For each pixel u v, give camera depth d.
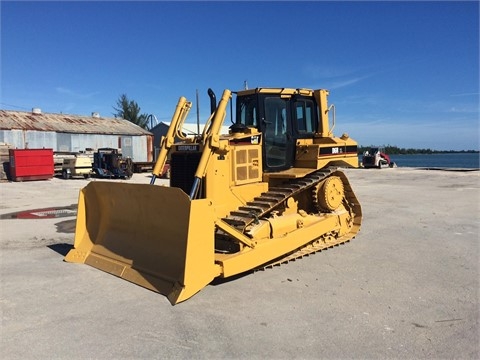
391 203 13.54
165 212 5.46
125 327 4.31
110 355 3.76
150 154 38.22
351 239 8.27
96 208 6.81
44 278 5.85
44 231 9.30
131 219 6.09
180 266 5.25
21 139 29.48
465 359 3.68
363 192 16.78
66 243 8.09
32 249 7.60
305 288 5.48
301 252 7.05
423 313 4.66
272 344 3.95
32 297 5.14
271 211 7.03
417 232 9.01
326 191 7.76
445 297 5.15
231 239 6.07
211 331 4.22
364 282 5.72
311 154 7.45
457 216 11.04
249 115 7.28
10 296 5.18
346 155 8.12
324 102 8.01
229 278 5.87
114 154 25.67
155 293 5.22
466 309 4.77
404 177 24.58
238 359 3.69
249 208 6.41
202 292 5.29
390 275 6.03
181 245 5.32
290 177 6.86
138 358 3.71
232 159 6.47
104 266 6.17
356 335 4.13
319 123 8.00
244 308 4.79
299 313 4.66
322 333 4.18
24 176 23.39
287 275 6.03
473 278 5.89
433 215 11.20
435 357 3.71
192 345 3.94
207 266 5.22
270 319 4.50
